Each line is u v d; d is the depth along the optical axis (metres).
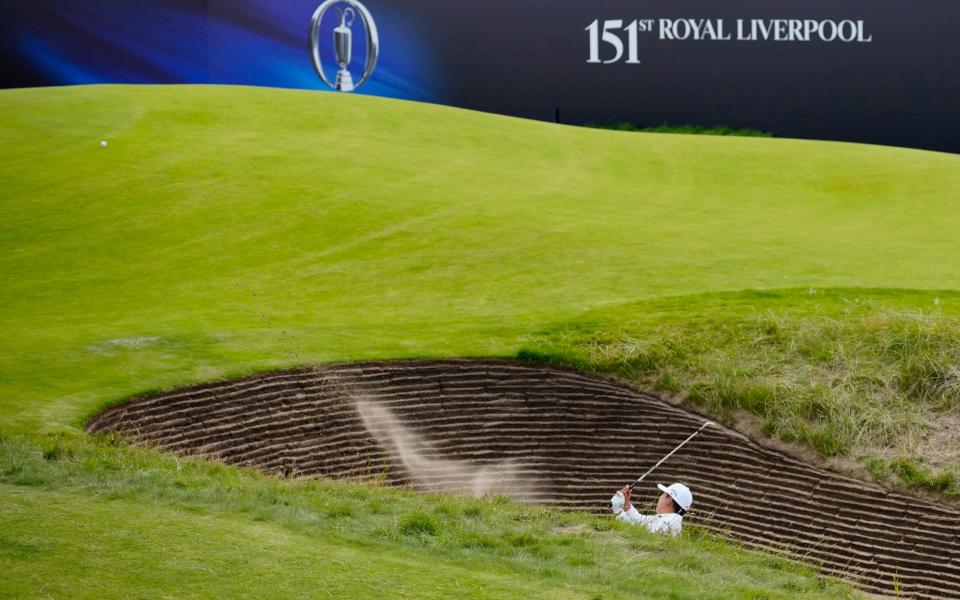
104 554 35.22
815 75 194.50
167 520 39.53
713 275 100.19
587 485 70.81
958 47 195.50
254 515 41.31
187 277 102.25
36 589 31.78
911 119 196.12
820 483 68.62
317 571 35.50
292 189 125.56
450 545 40.50
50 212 115.75
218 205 119.94
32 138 134.50
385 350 80.06
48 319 88.94
